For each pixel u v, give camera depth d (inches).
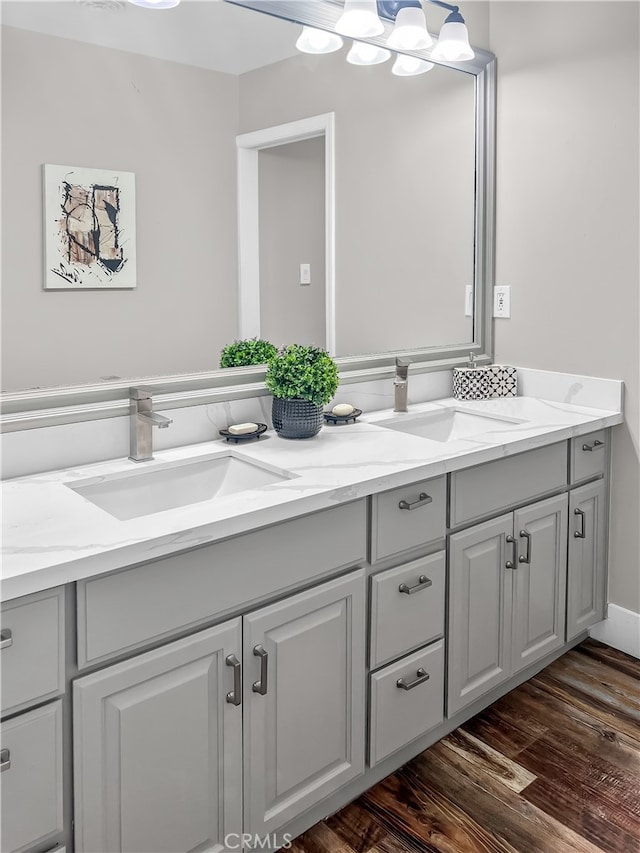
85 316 65.6
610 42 86.7
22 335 61.9
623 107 86.4
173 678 51.9
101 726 48.1
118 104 65.3
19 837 45.2
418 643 70.8
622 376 91.2
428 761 74.8
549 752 76.0
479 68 97.5
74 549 46.0
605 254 90.6
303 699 61.0
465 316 102.4
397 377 89.7
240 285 76.9
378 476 62.6
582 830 65.3
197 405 74.0
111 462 66.7
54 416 63.6
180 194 70.8
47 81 60.7
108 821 49.4
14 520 51.3
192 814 54.2
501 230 102.0
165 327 71.4
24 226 60.8
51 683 45.6
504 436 78.4
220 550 53.1
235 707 55.9
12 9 58.2
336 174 84.7
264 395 79.6
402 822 66.2
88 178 64.1
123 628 48.3
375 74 87.0
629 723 81.0
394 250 92.1
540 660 91.2
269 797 59.6
